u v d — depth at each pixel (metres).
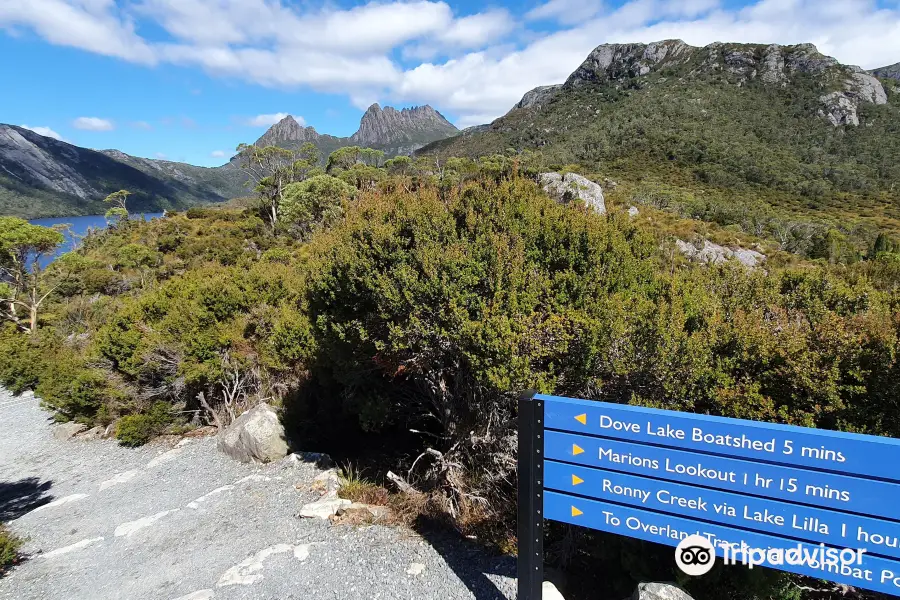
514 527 4.78
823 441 2.16
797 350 3.10
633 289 4.80
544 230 5.11
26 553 6.03
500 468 5.20
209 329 10.03
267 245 40.78
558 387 4.16
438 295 4.60
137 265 36.56
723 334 3.52
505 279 4.53
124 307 12.07
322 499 5.88
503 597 3.67
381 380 7.74
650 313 3.77
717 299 4.63
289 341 8.62
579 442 2.73
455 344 4.59
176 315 10.31
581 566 4.12
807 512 2.23
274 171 58.69
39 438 12.27
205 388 10.52
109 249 44.19
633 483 2.62
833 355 3.01
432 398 6.42
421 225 5.25
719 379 3.25
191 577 4.68
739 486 2.36
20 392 17.75
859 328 3.20
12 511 7.77
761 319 3.75
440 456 5.72
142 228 52.62
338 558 4.53
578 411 2.71
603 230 5.21
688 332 3.87
